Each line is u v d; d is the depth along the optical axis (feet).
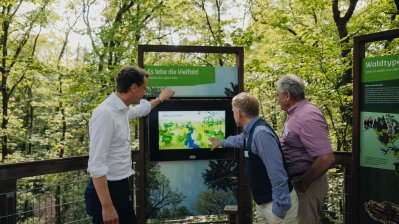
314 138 8.56
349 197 11.07
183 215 11.84
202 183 11.89
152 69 11.43
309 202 9.18
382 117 10.06
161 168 11.64
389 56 9.87
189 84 11.64
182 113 11.61
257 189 8.06
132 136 40.11
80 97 38.32
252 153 7.95
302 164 9.04
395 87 9.79
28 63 37.70
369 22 25.73
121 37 32.83
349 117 24.67
